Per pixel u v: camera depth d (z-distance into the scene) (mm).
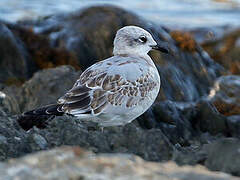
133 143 9766
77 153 7379
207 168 8477
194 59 19406
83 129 10383
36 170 6836
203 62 19750
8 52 19172
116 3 31469
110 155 7773
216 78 19453
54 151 7434
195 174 7383
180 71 18547
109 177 6738
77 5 29953
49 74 15766
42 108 10492
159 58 18406
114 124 10820
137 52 11773
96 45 19344
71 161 7113
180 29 26125
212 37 24859
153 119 15477
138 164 7383
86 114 10383
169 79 17969
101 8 20250
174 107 15898
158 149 9570
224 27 26141
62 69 15930
